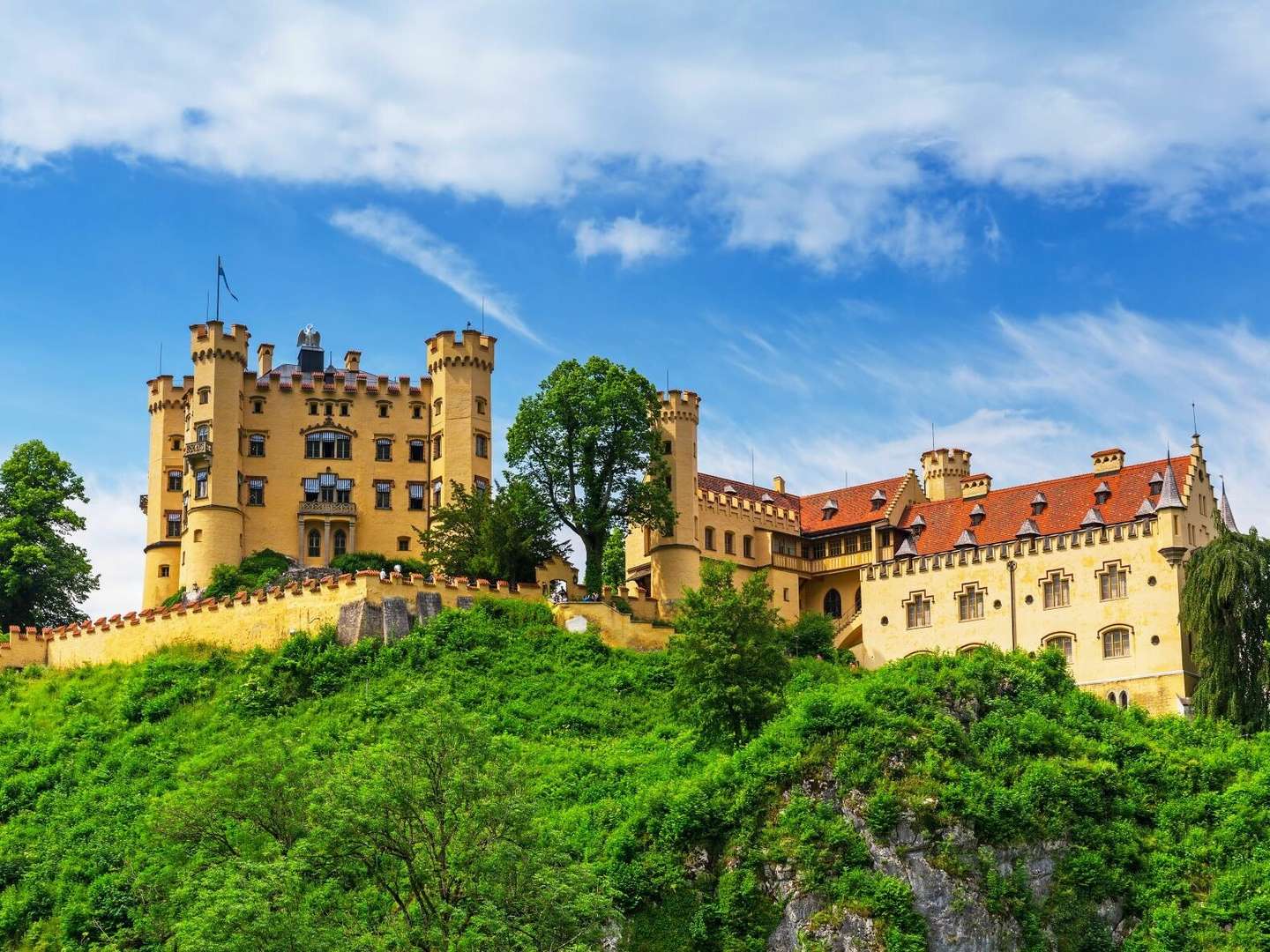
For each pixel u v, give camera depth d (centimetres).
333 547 13250
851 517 13538
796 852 7956
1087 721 9100
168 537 13700
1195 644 9975
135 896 8288
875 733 8381
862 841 7988
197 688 10531
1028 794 8325
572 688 10344
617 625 11106
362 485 13350
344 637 10631
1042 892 8112
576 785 9025
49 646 11844
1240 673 9706
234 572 12650
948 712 8750
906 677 8931
